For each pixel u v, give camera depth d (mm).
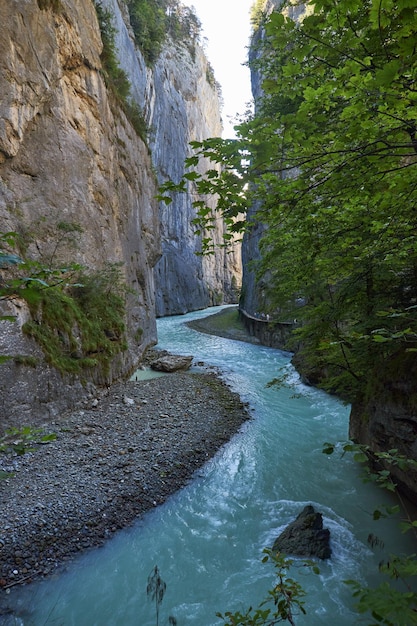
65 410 9352
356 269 6305
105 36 17297
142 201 21734
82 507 6020
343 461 8047
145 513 6207
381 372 6293
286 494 6914
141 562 5203
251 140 2814
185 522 6082
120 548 5438
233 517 6242
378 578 4805
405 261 6129
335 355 7727
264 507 6520
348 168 3543
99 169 14586
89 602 4543
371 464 6684
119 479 6898
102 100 15289
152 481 7008
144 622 4309
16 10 10039
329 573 4906
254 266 16547
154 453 7980
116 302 13570
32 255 10156
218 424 9906
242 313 34281
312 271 7539
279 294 14375
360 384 7238
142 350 18438
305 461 8125
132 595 4660
